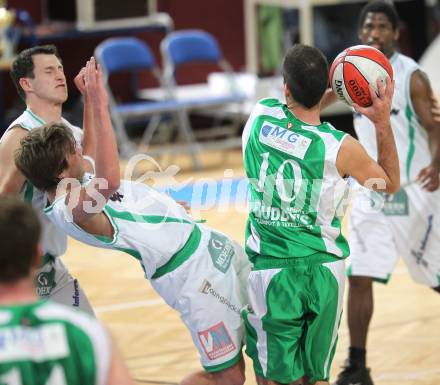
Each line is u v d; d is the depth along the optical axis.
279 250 9.29
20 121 10.41
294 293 9.25
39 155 8.95
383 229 11.91
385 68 9.43
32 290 5.82
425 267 12.05
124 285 16.47
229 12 30.67
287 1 25.84
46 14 27.86
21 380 5.59
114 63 24.12
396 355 12.96
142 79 29.72
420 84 11.70
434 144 11.71
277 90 24.95
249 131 9.52
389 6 11.91
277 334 9.29
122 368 5.72
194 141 27.14
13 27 25.31
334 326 9.49
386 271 11.87
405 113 11.85
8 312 5.66
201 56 25.31
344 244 9.48
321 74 9.12
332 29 25.70
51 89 10.55
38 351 5.62
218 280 9.56
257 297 9.45
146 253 9.29
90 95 8.44
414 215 11.88
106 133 8.41
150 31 27.64
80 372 5.65
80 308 10.66
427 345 13.30
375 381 12.08
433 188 11.70
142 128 28.41
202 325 9.52
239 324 9.67
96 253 18.53
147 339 13.84
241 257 9.94
